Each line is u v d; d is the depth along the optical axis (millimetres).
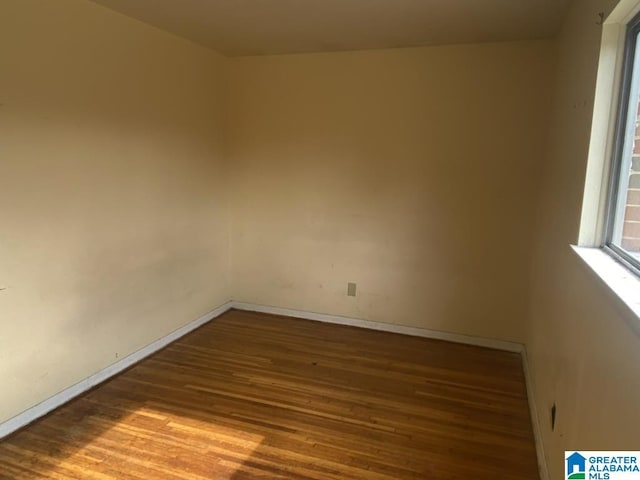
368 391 2779
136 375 2936
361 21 2811
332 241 3857
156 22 2918
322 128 3725
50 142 2381
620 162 1558
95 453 2131
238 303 4258
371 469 2059
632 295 1042
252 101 3891
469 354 3379
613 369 1146
